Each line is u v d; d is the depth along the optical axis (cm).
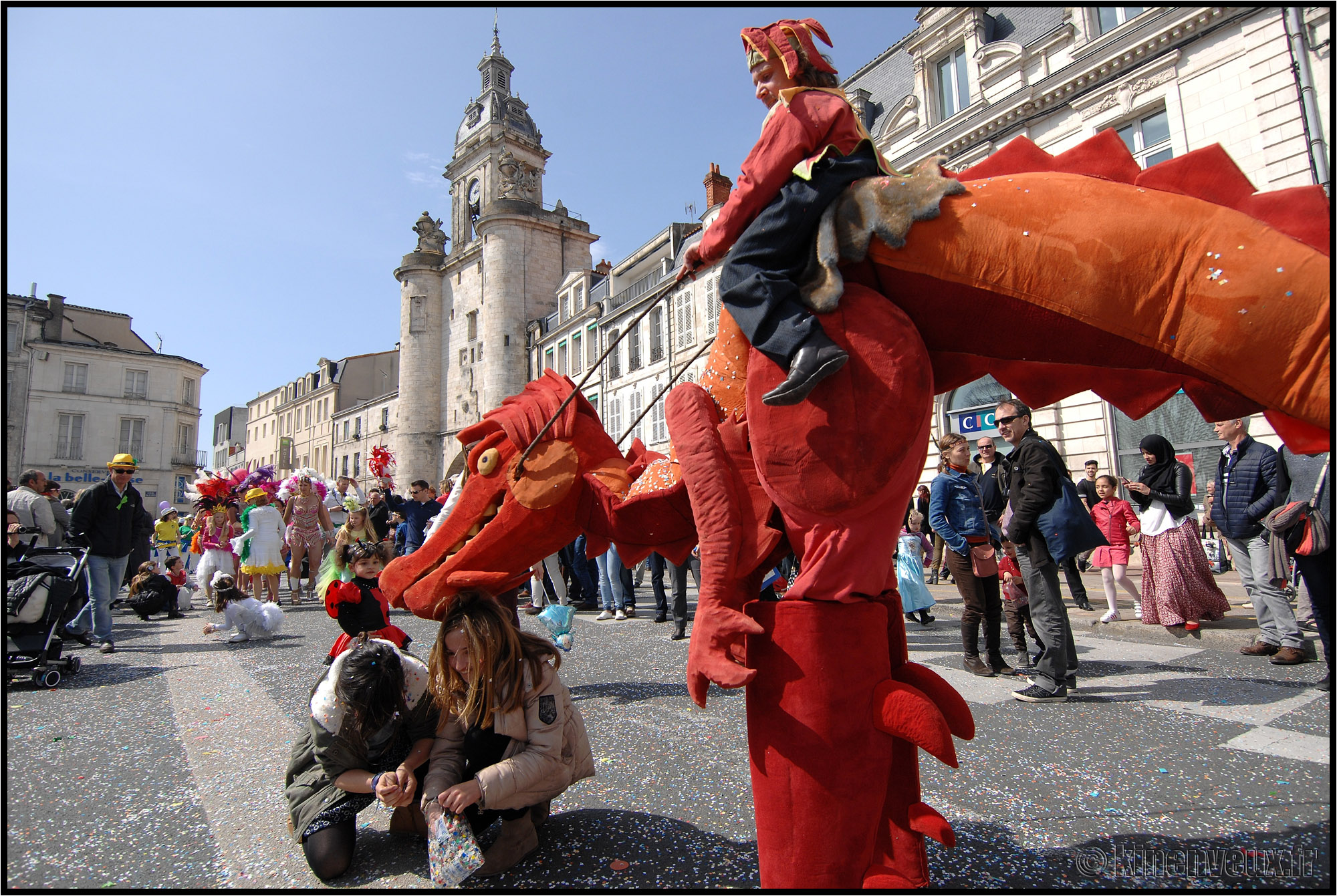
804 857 163
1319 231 158
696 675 173
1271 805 252
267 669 559
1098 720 363
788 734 167
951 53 1681
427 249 5016
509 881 216
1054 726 355
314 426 6819
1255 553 493
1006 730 351
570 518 247
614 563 815
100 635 645
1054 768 297
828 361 164
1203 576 574
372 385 6606
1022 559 417
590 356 3388
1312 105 1091
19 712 429
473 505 253
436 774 230
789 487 175
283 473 7100
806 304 176
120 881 219
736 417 201
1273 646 496
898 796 180
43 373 3991
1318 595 397
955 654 560
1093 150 184
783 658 171
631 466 243
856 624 171
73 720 410
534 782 226
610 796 280
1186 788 271
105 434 4138
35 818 269
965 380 213
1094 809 254
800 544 179
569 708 247
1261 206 163
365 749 233
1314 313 146
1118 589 898
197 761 334
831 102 186
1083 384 210
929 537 1060
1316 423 149
